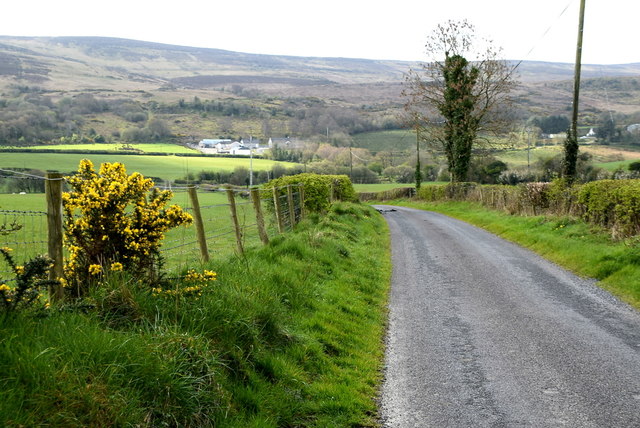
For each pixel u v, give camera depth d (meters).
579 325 8.03
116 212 5.55
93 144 102.50
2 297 4.00
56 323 4.13
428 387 5.82
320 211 21.17
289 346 6.23
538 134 97.62
